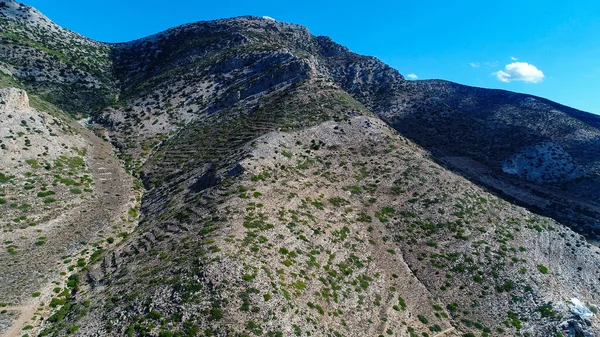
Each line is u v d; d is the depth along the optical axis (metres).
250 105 94.56
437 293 46.06
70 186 60.69
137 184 69.38
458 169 105.56
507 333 41.75
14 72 105.12
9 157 59.16
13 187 54.56
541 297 46.09
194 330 29.50
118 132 90.06
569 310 44.62
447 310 44.03
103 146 82.31
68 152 69.88
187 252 39.16
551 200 102.38
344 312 37.91
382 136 80.69
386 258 49.62
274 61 114.50
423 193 63.28
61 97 102.81
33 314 35.59
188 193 58.47
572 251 56.09
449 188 65.12
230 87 107.75
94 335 30.44
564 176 120.88
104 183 66.44
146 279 36.50
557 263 53.06
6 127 64.00
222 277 34.66
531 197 100.88
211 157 70.31
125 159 78.62
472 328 41.94
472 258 51.09
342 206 57.22
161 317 30.80
